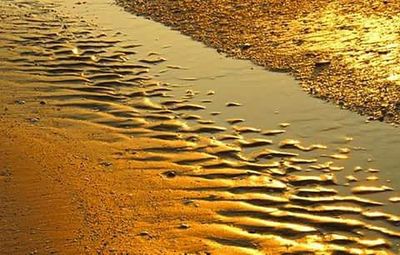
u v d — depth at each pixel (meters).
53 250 5.92
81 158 7.66
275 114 8.53
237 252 5.78
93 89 9.78
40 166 7.49
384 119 8.12
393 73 9.34
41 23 13.59
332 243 5.89
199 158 7.54
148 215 6.41
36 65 10.92
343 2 13.39
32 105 9.26
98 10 14.60
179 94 9.41
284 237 6.00
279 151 7.60
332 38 11.11
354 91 8.95
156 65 10.66
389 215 6.27
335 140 7.75
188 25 12.81
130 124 8.55
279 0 14.05
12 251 5.94
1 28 13.26
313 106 8.66
